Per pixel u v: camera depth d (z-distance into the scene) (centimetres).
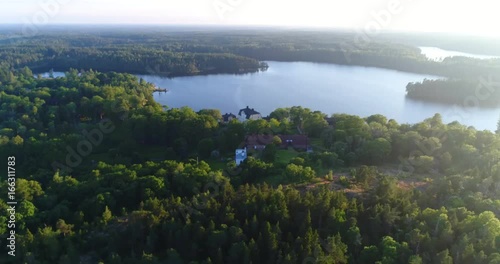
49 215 8662
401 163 11431
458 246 6788
